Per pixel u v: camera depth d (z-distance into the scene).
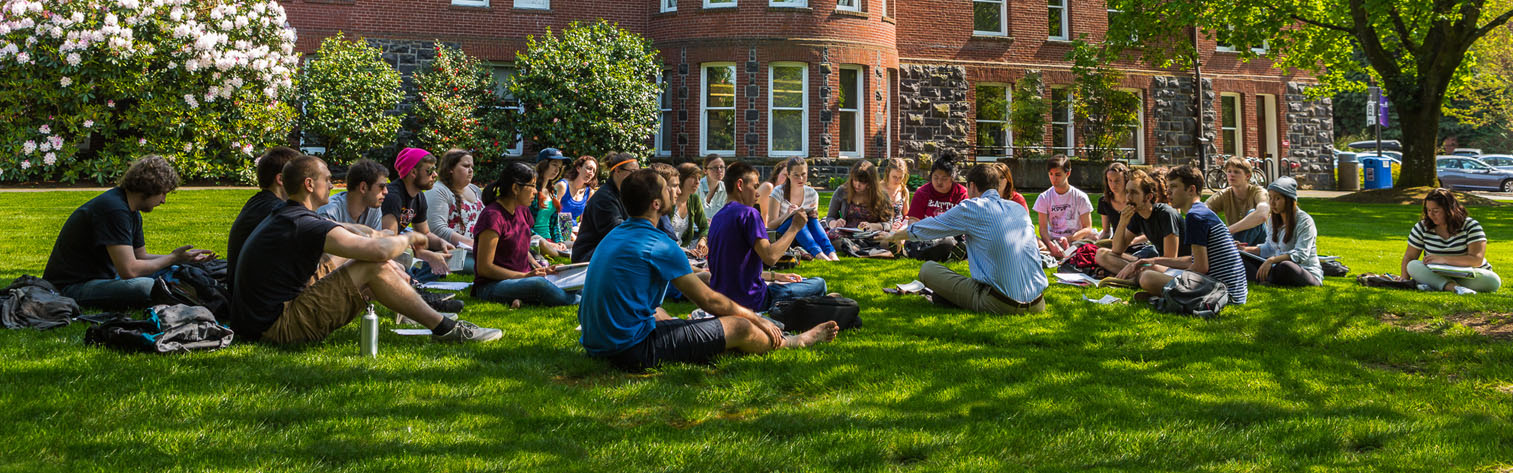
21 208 12.91
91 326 5.19
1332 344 5.89
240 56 17.77
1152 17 22.39
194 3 18.00
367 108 19.45
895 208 10.52
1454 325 6.36
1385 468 3.61
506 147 20.09
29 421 3.73
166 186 6.13
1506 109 42.50
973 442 3.81
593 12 22.02
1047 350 5.64
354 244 5.05
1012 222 6.71
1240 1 21.94
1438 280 7.97
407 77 21.08
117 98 17.55
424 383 4.52
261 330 5.16
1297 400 4.57
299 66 20.52
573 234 9.84
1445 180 32.97
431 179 7.41
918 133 23.94
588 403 4.31
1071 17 25.58
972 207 6.72
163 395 4.11
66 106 17.20
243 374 4.50
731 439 3.81
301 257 5.10
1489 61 39.66
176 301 5.52
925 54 24.06
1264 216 8.82
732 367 4.96
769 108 21.58
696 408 4.29
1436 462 3.66
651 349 4.90
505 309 6.59
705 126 21.78
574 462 3.50
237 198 14.77
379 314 6.20
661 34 21.92
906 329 6.16
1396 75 22.70
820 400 4.45
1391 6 21.42
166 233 10.56
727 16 21.38
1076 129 25.53
